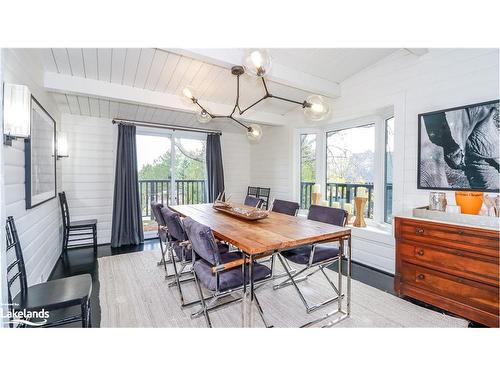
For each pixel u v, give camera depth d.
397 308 2.06
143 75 2.77
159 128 4.33
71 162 3.72
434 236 1.97
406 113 2.71
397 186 2.79
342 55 2.79
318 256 2.04
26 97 1.44
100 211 3.94
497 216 1.86
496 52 2.09
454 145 2.30
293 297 2.28
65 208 3.38
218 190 4.83
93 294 2.31
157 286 2.47
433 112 2.44
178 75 2.85
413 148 2.65
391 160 3.18
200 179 4.98
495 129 2.06
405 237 2.16
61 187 3.56
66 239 3.40
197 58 2.24
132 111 3.73
